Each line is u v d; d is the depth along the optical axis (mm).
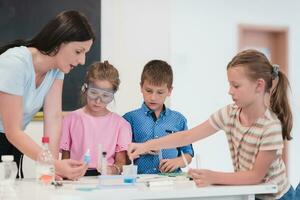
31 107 1760
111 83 2131
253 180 1531
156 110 2307
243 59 1628
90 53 3016
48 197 1279
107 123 2184
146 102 2283
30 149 1603
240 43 3828
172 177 1690
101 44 3068
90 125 2162
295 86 4051
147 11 3203
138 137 2271
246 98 1616
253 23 3883
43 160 1589
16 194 1341
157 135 2270
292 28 4051
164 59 3256
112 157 2139
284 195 1638
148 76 2244
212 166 3715
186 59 3598
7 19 2873
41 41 1681
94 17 3041
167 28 3266
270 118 1620
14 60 1628
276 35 4059
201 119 3648
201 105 3648
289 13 4031
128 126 2213
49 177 1570
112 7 3109
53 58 1700
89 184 1524
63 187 1465
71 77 2969
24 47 1705
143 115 2303
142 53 3193
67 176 1588
